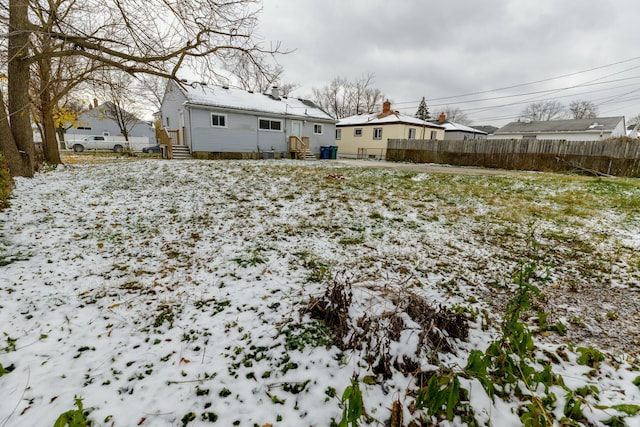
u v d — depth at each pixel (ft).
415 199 22.89
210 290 8.92
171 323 7.23
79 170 32.60
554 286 9.98
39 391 5.11
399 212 19.02
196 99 53.36
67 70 33.40
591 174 43.09
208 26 19.92
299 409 4.94
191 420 4.70
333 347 6.37
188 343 6.52
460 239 14.51
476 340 6.78
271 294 8.70
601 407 4.46
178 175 28.86
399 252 12.57
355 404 3.76
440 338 6.31
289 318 7.41
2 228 13.29
